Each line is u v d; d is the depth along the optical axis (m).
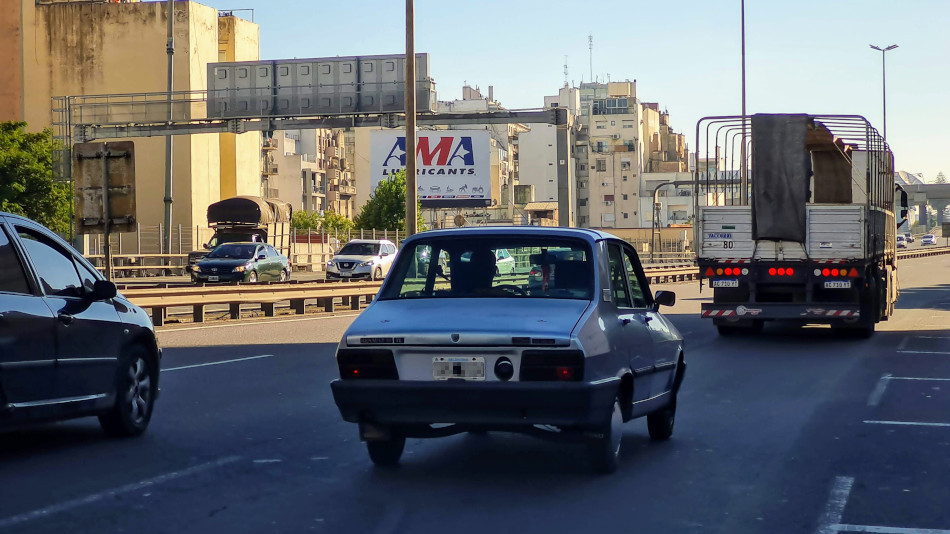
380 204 95.31
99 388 8.89
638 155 162.62
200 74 71.88
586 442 7.50
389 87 48.41
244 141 79.31
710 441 9.31
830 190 23.17
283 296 26.70
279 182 140.50
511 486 7.34
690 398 12.23
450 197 95.75
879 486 7.45
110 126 48.12
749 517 6.49
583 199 162.75
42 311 8.26
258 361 15.84
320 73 48.81
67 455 8.45
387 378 7.27
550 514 6.52
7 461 8.20
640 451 8.80
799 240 19.61
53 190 51.41
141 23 70.94
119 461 8.20
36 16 72.12
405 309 7.67
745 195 20.77
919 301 34.44
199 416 10.54
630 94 173.25
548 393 6.95
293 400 11.70
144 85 71.00
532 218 135.12
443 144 96.00
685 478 7.67
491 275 7.90
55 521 6.28
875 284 20.73
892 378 14.27
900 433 9.77
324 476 7.66
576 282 7.78
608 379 7.33
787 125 19.73
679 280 59.00
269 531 6.08
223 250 39.53
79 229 19.89
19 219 8.60
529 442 9.18
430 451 8.73
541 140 153.50
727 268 20.06
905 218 28.59
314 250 64.56
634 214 161.50
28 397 8.02
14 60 72.19
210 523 6.25
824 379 14.15
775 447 9.02
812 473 7.89
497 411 7.07
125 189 19.80
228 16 77.81
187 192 71.06
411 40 30.70
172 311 28.22
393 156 98.62
